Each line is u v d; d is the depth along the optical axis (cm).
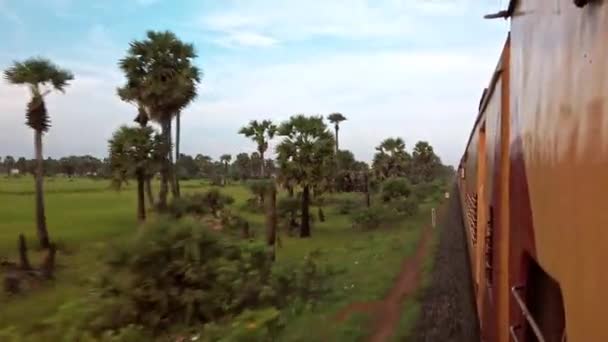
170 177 3244
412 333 941
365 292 1301
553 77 196
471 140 1099
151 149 2948
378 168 5984
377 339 978
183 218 1041
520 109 293
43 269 1756
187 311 892
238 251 1080
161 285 904
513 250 317
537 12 234
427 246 1983
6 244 2741
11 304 1260
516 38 318
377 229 3111
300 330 988
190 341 828
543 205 216
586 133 148
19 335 802
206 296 911
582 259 151
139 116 3080
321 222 3766
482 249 613
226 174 11856
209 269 952
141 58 2694
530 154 253
